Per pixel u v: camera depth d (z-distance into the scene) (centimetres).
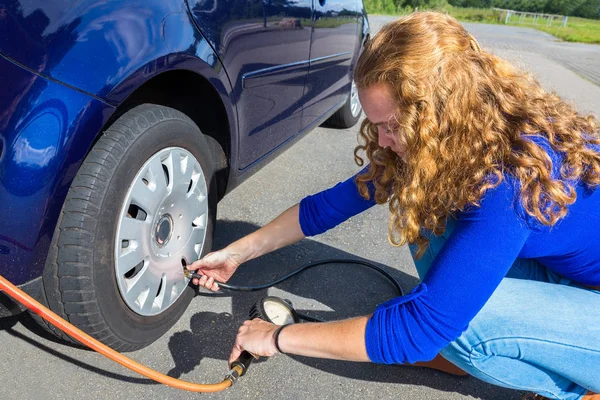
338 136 371
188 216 163
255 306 138
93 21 122
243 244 158
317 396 147
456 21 102
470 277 103
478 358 125
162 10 138
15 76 110
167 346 160
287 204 258
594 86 704
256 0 182
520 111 102
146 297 148
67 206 124
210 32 156
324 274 204
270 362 157
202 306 179
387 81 97
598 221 113
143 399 141
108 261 131
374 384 153
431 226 112
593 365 118
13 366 146
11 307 124
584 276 124
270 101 208
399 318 109
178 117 151
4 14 108
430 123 96
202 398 143
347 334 113
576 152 104
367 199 142
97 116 121
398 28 98
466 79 96
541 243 115
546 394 130
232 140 183
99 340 138
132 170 134
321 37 251
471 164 100
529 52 1121
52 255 125
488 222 101
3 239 115
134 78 128
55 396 139
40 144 113
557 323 118
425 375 159
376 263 216
